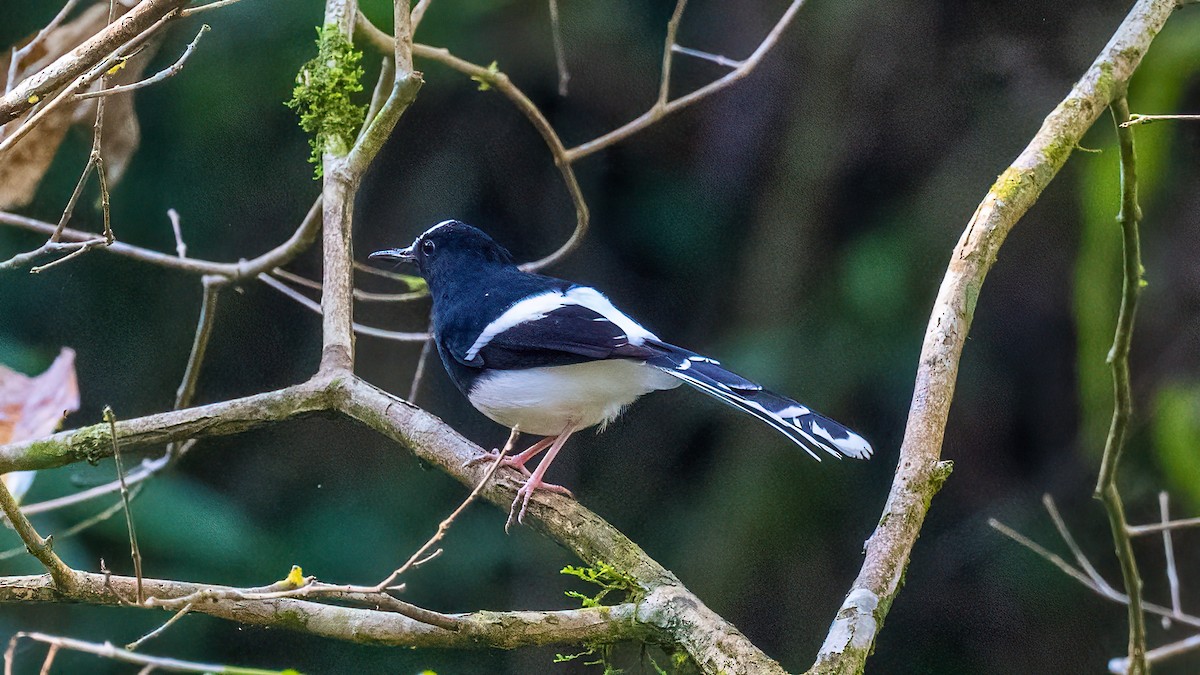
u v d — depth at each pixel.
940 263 12.76
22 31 10.05
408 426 7.31
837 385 12.95
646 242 13.40
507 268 8.20
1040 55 12.68
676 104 9.71
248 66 11.98
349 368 7.64
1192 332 12.51
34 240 11.80
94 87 8.76
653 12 12.82
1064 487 13.34
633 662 6.11
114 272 12.39
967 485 13.61
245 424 7.24
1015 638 13.36
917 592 13.62
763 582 13.12
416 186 13.23
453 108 12.96
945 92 12.85
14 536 10.09
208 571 11.06
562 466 13.53
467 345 7.73
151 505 10.87
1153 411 12.65
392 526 12.50
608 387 7.52
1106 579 13.13
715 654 5.54
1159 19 7.78
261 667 11.82
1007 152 12.76
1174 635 12.94
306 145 12.45
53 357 12.27
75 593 5.79
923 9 12.77
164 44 11.73
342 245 8.12
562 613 5.86
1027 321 13.42
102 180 5.97
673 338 13.41
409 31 7.99
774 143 13.09
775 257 13.09
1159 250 12.59
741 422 13.27
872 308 12.85
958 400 13.59
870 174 13.05
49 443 6.95
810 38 12.91
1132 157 7.09
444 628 5.48
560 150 9.65
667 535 13.36
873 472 12.96
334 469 12.62
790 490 13.09
